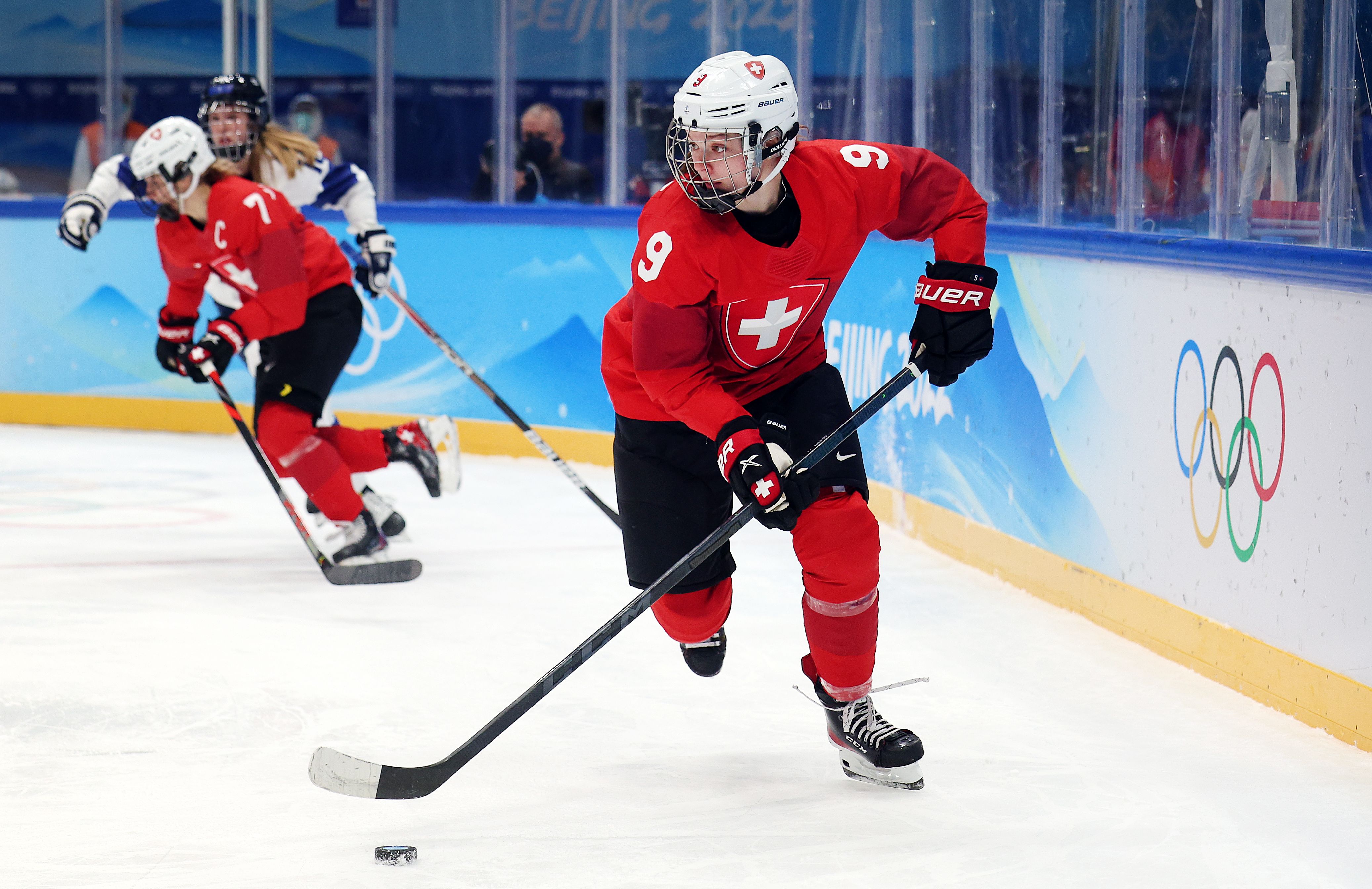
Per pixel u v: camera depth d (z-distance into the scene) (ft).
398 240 83.41
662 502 31.35
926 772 31.48
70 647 41.65
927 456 58.29
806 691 38.04
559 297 79.56
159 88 90.68
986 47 56.65
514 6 81.20
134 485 70.18
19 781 30.48
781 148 26.22
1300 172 38.50
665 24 78.38
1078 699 37.24
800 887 25.04
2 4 89.61
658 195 28.58
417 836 27.50
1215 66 42.01
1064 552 47.65
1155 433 42.24
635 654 41.68
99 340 88.12
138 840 27.17
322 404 52.03
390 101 85.71
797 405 30.53
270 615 46.16
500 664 40.55
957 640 43.24
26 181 91.35
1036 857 26.50
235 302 54.90
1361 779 30.96
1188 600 40.52
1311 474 34.91
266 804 29.19
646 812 28.91
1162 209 45.37
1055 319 48.16
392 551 56.75
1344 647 33.78
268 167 55.11
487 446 81.92
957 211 29.45
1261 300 36.91
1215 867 26.05
